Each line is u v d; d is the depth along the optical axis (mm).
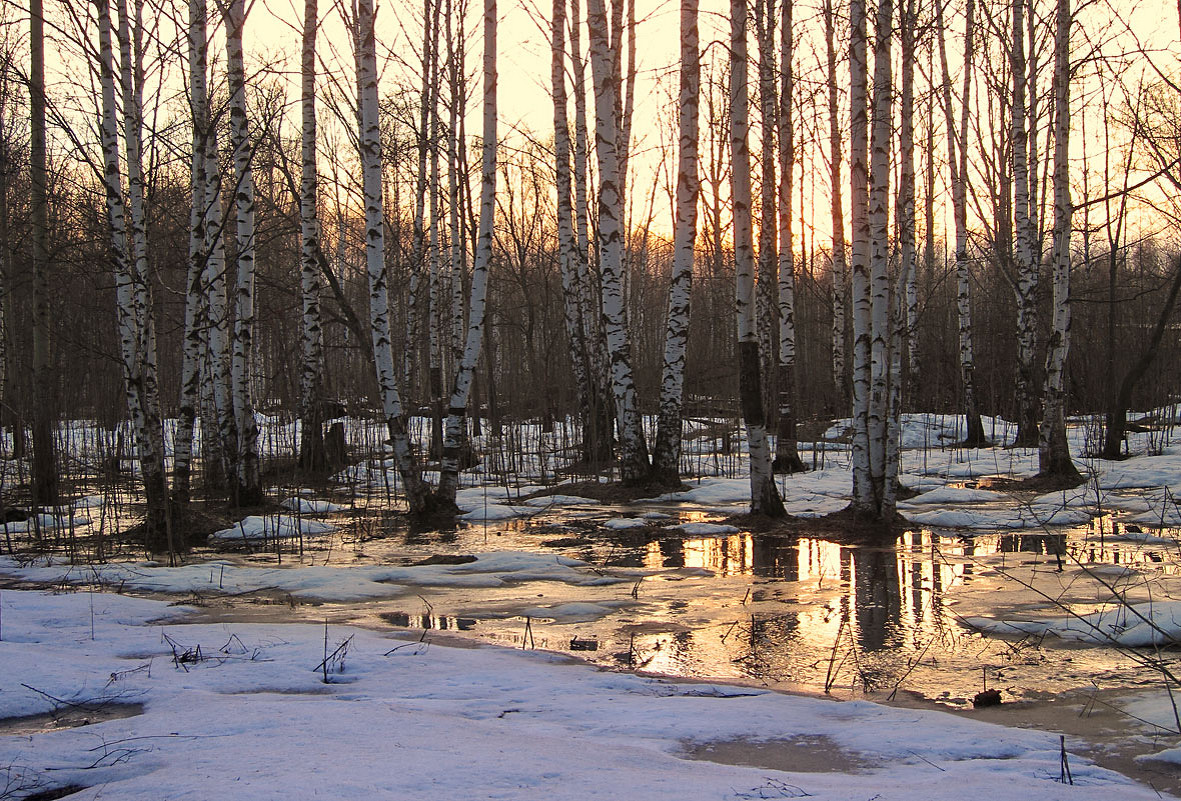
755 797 3525
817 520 12555
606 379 19766
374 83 12859
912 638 6922
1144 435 22969
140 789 3498
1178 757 4332
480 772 3656
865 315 11812
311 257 18688
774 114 19203
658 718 4910
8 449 21469
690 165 15797
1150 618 6898
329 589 8953
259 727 4395
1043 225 25594
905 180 11898
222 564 10281
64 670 5664
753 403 12945
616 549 11312
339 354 33438
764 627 7332
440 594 8805
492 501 15711
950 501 14586
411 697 5340
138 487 18531
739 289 12867
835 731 4781
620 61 20422
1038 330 27125
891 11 11078
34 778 3812
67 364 20281
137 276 11867
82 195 17766
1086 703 5348
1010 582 8828
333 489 17875
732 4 12242
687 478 17938
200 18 14422
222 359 16578
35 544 12094
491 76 13773
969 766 4203
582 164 20969
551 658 6414
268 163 18453
